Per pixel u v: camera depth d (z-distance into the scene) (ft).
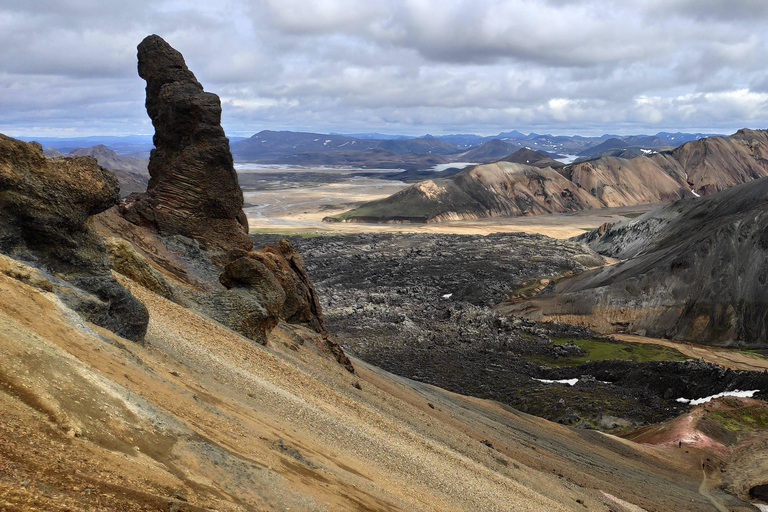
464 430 169.37
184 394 59.00
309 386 105.19
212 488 42.11
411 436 108.27
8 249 69.51
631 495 178.50
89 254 77.25
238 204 214.28
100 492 32.24
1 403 35.19
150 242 188.44
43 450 33.30
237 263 147.64
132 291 102.63
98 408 41.63
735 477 239.71
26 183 71.97
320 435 78.59
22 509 26.63
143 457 40.09
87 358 49.98
